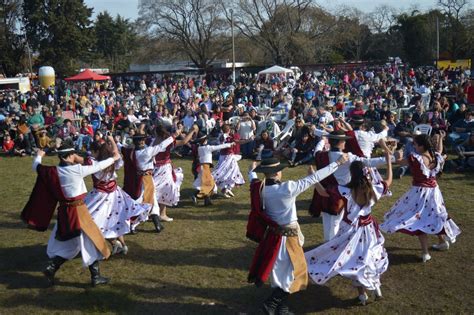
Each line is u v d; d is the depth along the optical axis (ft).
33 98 81.87
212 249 23.80
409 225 21.04
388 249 23.00
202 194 30.76
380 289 19.06
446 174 37.63
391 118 48.32
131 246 24.32
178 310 17.89
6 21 177.06
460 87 64.08
